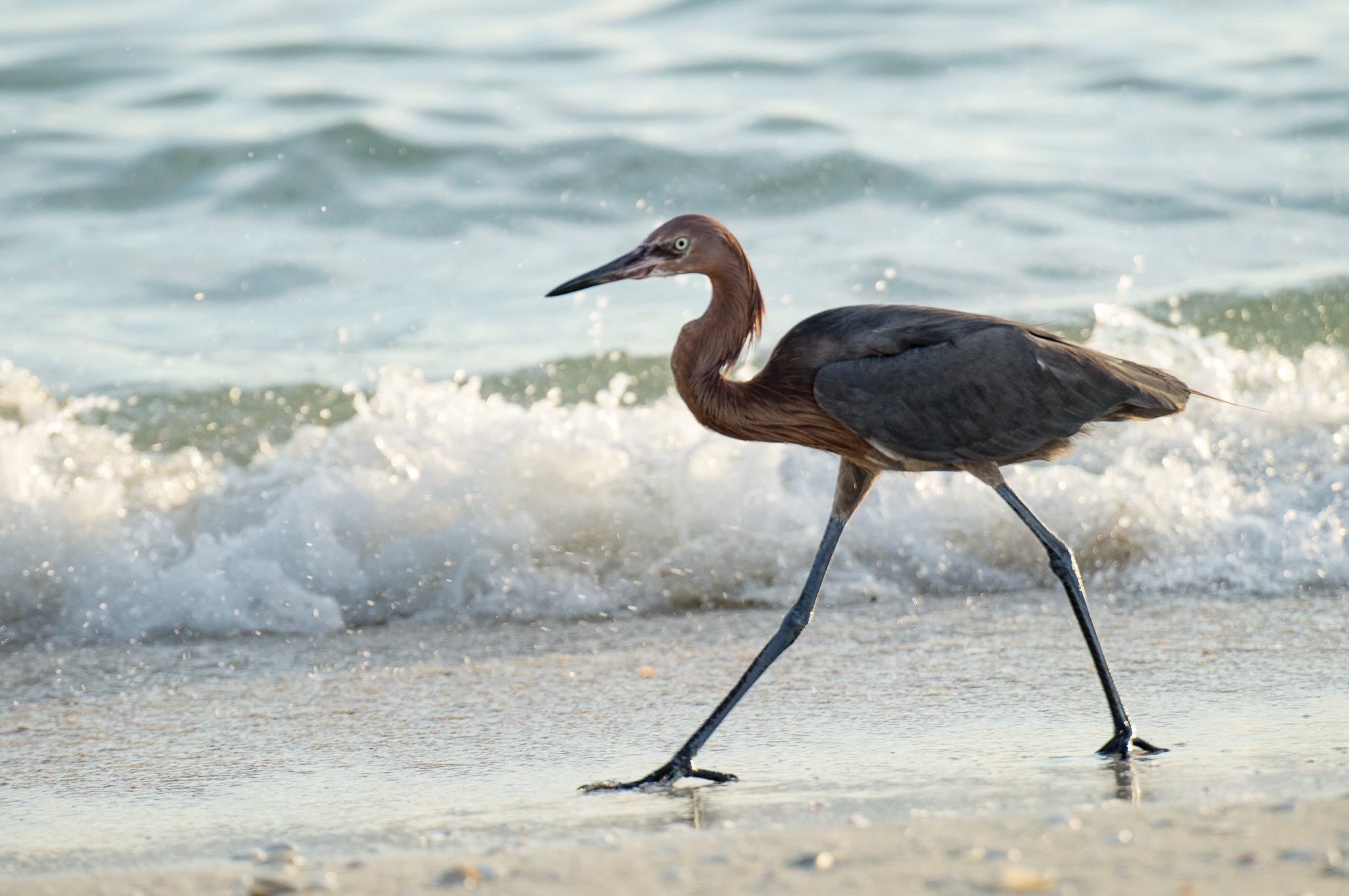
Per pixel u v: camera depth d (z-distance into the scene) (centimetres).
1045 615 1081
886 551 1219
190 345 1594
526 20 2678
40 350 1546
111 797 730
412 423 1316
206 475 1320
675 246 809
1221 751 714
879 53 2461
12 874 592
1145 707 819
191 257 1825
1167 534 1202
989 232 1873
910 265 1764
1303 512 1219
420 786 728
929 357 791
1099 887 485
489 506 1238
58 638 1117
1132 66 2416
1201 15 2648
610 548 1230
